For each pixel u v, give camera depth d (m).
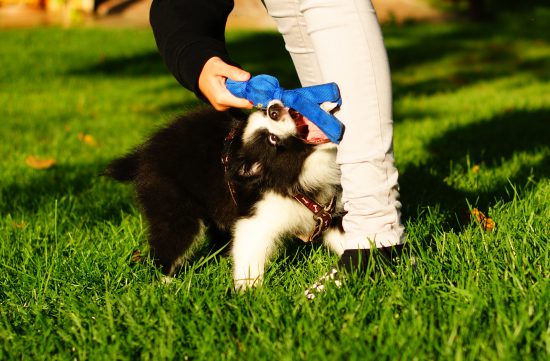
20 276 3.36
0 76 12.23
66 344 2.66
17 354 2.58
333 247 3.51
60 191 5.41
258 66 13.06
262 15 19.39
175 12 3.08
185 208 3.75
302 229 3.50
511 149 6.21
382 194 2.79
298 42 3.09
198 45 2.92
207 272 3.27
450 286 2.71
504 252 3.05
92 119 9.20
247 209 3.39
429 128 7.55
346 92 2.69
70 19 17.39
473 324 2.42
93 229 4.23
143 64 13.48
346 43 2.66
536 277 2.74
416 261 2.98
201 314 2.66
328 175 3.34
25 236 3.96
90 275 3.32
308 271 3.29
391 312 2.56
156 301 2.81
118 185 5.42
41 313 2.89
